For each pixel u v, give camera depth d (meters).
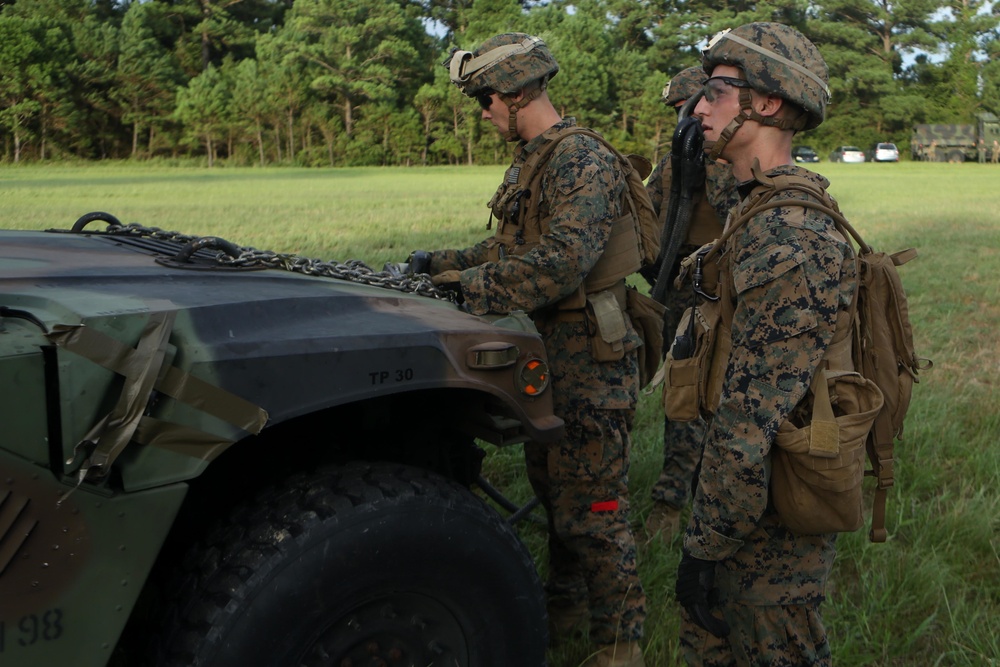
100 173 43.50
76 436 1.58
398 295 2.32
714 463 1.84
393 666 1.96
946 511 3.73
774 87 1.85
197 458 1.68
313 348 1.82
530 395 2.20
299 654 1.81
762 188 1.89
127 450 1.63
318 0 65.31
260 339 1.78
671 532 3.62
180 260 2.27
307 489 1.89
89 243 2.60
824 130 70.56
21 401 1.54
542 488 2.78
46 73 54.72
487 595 2.02
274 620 1.76
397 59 66.19
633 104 66.06
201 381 1.69
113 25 66.19
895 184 31.36
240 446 2.20
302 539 1.78
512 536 2.08
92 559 1.61
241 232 12.41
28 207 16.83
